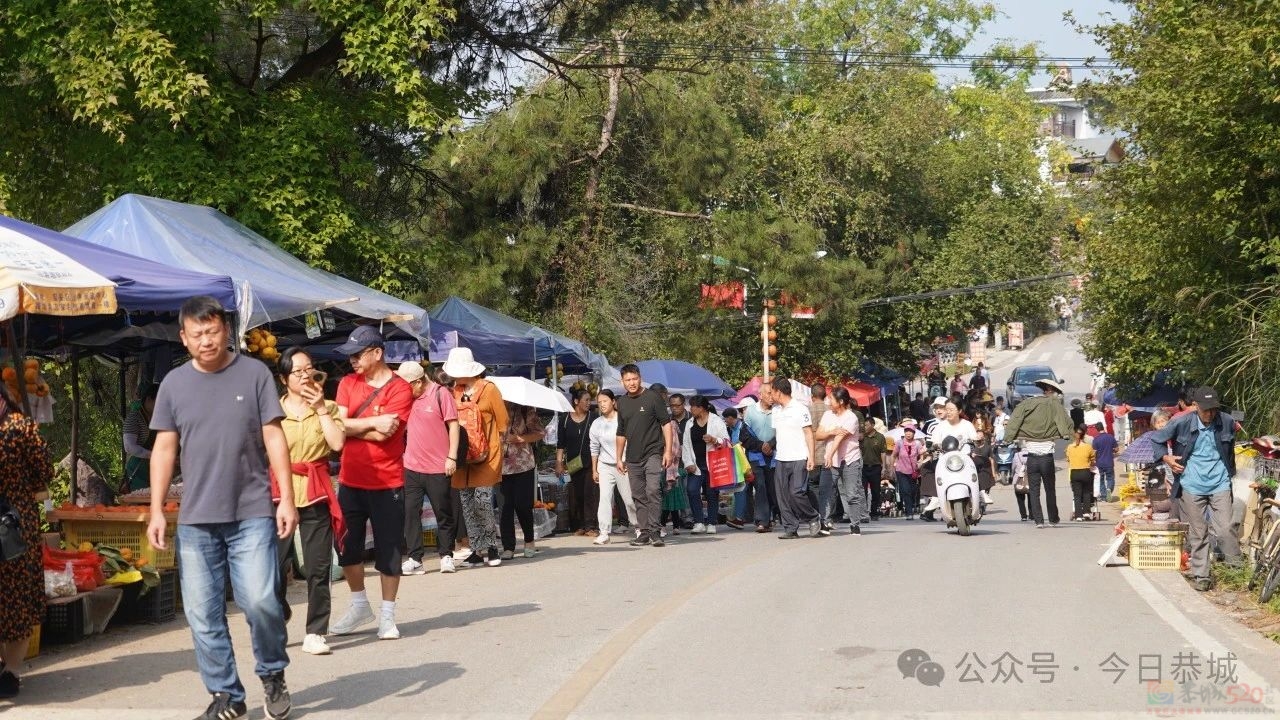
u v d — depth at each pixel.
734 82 43.53
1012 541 16.62
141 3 17.67
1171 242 19.78
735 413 22.97
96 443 20.56
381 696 7.34
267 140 18.95
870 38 55.81
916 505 26.30
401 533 9.35
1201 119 18.00
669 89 32.12
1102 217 25.55
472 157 27.47
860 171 45.25
